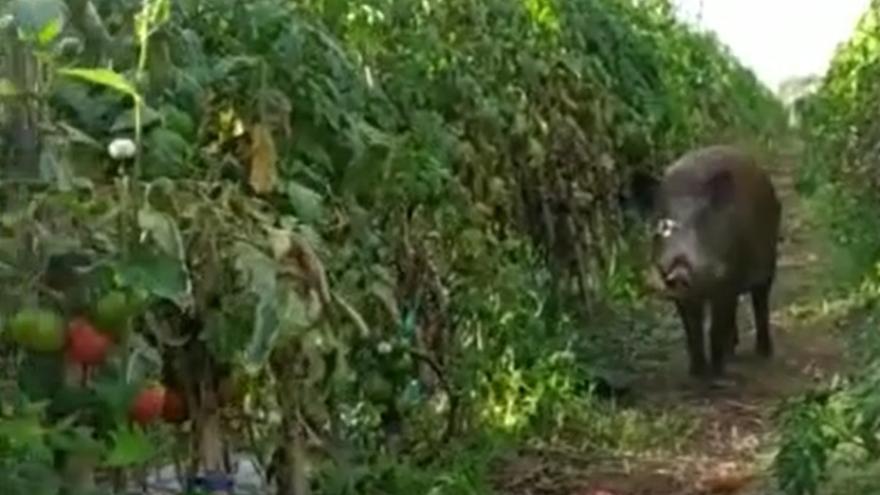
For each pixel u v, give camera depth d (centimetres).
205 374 432
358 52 694
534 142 945
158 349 411
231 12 529
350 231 554
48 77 375
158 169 421
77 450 366
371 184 577
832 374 987
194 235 405
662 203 988
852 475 632
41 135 373
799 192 1659
